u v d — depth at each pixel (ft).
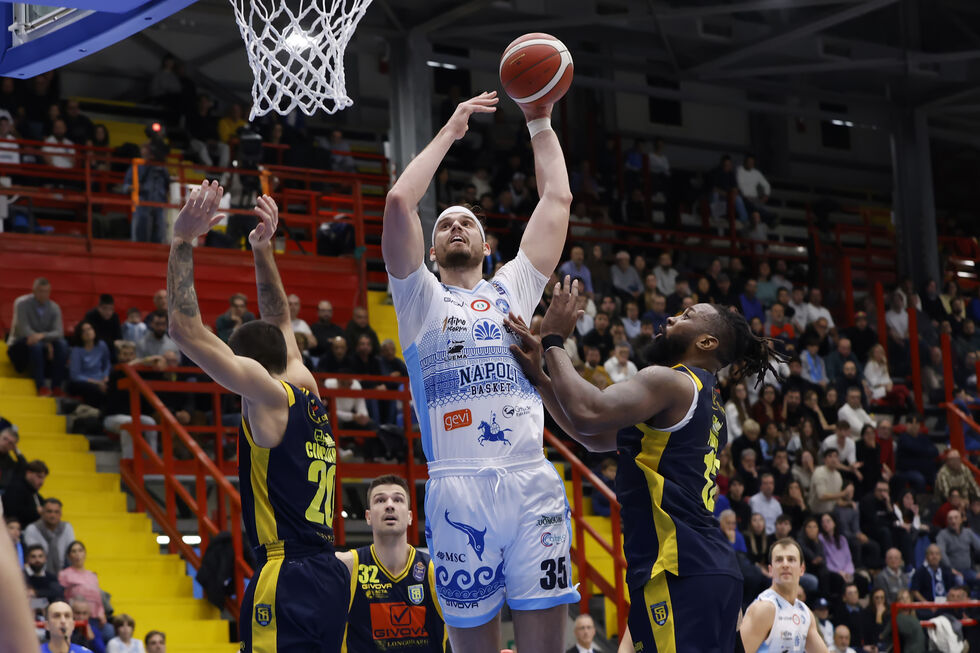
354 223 60.75
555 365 14.60
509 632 40.70
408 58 60.44
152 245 55.11
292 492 15.67
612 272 62.28
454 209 15.72
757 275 71.05
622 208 71.61
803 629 24.04
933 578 46.52
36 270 52.47
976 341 70.64
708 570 14.28
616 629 42.16
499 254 59.26
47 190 54.44
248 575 37.01
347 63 76.59
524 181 66.23
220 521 39.52
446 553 14.57
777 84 74.08
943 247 80.07
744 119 87.04
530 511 14.48
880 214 89.92
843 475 50.65
